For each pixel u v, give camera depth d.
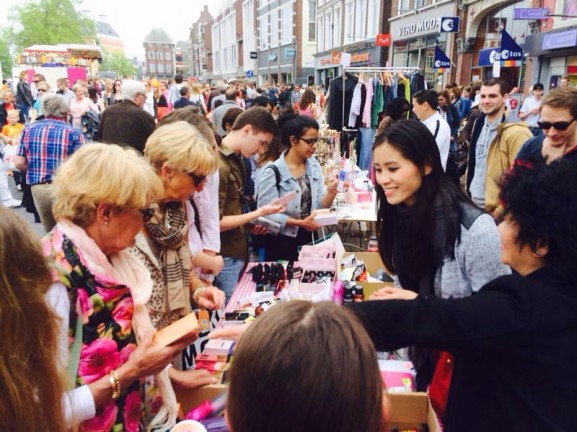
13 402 0.83
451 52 15.96
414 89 8.44
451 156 5.18
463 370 1.20
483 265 1.61
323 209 3.41
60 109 4.39
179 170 1.72
